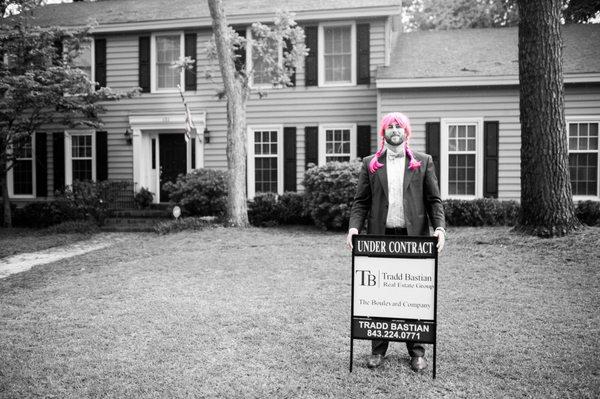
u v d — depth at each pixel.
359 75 15.17
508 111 13.71
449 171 14.15
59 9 19.08
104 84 16.86
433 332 3.84
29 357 4.50
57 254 10.88
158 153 16.94
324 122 15.47
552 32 8.70
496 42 15.62
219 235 11.25
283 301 6.16
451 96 13.96
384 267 3.94
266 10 15.49
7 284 7.70
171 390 3.77
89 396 3.72
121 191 16.30
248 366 4.20
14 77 12.91
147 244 10.77
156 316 5.62
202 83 16.22
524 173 9.10
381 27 14.99
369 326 3.96
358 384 3.81
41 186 17.33
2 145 14.38
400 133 4.03
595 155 13.48
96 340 4.90
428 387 3.74
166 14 16.39
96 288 7.07
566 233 8.65
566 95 13.51
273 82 13.78
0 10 14.63
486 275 7.10
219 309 5.85
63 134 17.08
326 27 15.48
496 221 12.74
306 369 4.12
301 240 10.73
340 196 12.01
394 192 4.09
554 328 4.98
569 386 3.72
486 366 4.11
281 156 15.77
